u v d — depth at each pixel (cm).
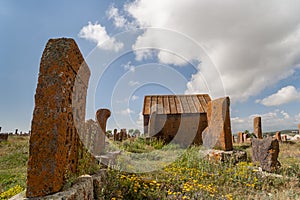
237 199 402
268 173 545
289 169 568
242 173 529
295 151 1000
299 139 1695
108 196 359
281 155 880
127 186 409
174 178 488
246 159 723
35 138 251
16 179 576
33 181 242
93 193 334
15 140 1662
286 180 499
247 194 440
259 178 512
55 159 249
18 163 852
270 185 488
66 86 283
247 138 1566
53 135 254
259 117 1291
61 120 264
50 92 265
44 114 257
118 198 359
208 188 432
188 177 512
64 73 278
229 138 780
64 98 275
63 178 271
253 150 632
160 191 412
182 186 444
